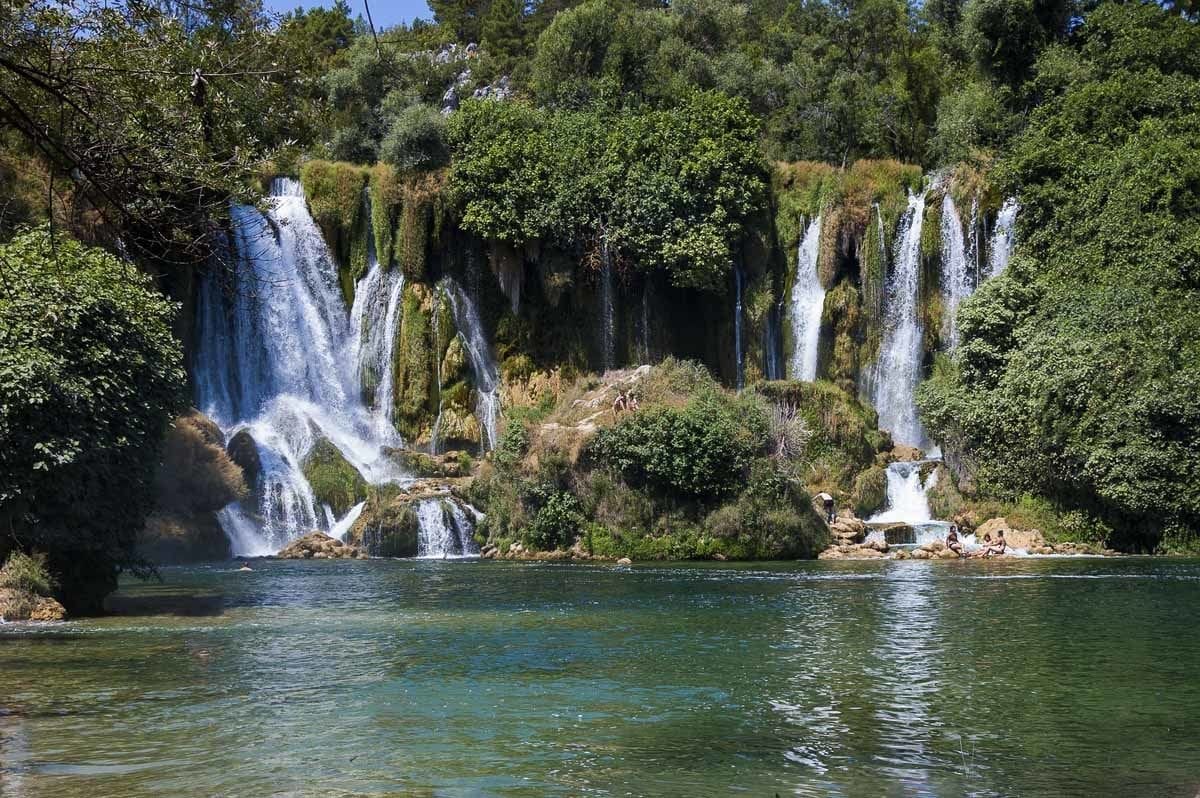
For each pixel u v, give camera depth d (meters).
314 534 47.44
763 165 60.25
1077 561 40.41
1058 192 54.16
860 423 53.12
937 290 57.72
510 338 59.06
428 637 22.42
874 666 18.95
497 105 60.34
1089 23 65.94
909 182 59.38
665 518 43.22
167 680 17.84
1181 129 55.25
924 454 54.75
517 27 94.25
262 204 17.52
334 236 58.12
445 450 56.12
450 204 58.38
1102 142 55.97
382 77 70.44
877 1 78.00
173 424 30.19
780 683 17.45
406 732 14.41
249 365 55.41
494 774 12.50
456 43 89.06
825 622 24.36
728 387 59.78
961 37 75.44
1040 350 48.38
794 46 84.44
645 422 43.69
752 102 73.81
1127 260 50.44
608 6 74.31
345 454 54.12
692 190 59.03
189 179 14.82
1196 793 11.80
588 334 59.31
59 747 13.66
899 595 29.42
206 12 15.91
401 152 58.84
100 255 27.20
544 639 22.09
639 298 60.00
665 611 26.48
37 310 24.92
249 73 15.79
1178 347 45.44
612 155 59.25
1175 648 20.64
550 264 58.44
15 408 24.03
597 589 31.66
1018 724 14.77
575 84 69.31
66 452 24.42
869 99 71.69
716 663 19.27
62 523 25.41
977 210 57.12
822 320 58.66
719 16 81.69
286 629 23.69
